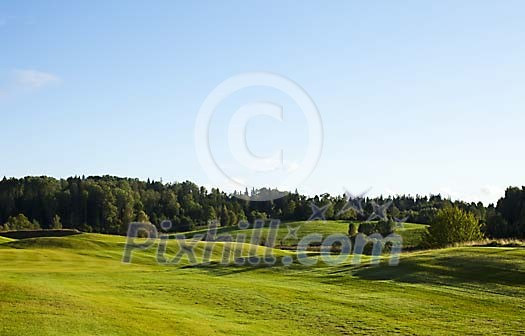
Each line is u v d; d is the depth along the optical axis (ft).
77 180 481.87
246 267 162.40
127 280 133.08
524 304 101.40
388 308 99.25
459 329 85.05
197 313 91.76
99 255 220.02
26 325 69.72
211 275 148.25
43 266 180.45
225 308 98.22
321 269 151.02
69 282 126.82
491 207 408.05
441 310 97.50
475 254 143.54
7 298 83.20
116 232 440.04
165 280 133.49
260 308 98.84
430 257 145.59
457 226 236.63
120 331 71.92
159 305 96.78
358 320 90.33
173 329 77.00
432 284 120.57
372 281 126.93
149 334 72.49
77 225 445.78
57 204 452.76
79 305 84.58
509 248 153.99
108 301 93.61
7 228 401.90
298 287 122.01
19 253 208.03
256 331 81.25
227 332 78.84
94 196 452.76
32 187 462.19
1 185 465.06
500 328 85.71
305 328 84.94
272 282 130.82
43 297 86.63
